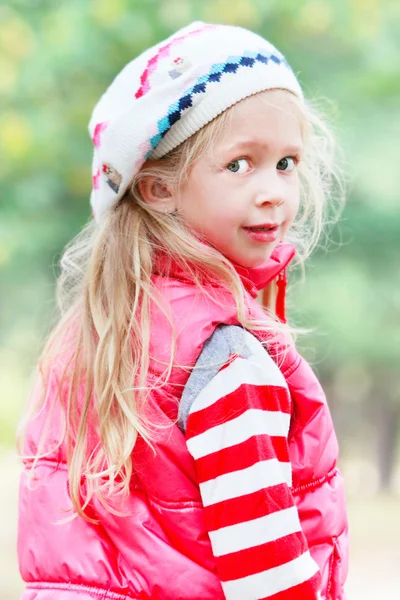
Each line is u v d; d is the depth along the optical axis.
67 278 2.46
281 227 2.15
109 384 2.05
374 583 10.93
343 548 2.19
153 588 1.97
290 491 1.96
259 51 2.12
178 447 1.99
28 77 10.87
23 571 2.16
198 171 2.10
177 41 2.16
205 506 1.95
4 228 11.50
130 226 2.17
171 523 1.99
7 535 13.59
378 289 13.06
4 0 11.23
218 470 1.94
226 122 2.08
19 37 11.08
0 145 10.98
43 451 2.20
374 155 12.00
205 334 2.01
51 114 11.05
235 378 1.96
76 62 10.60
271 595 1.88
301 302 12.48
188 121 2.11
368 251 13.04
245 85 2.08
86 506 2.08
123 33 10.43
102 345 2.09
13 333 17.94
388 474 22.17
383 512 17.67
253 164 2.10
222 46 2.11
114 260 2.15
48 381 2.28
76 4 10.78
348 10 11.28
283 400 2.01
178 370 2.01
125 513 2.01
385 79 11.66
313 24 11.20
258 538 1.89
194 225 2.14
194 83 2.09
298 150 2.15
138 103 2.14
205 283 2.09
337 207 8.01
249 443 1.93
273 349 2.11
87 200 11.68
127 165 2.17
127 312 2.10
